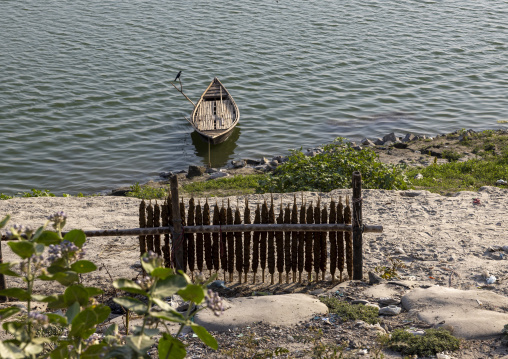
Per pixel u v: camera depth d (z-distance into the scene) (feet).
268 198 40.29
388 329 17.67
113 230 22.86
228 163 75.15
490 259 25.23
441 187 46.68
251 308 19.08
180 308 20.10
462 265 24.54
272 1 169.37
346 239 23.16
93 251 29.37
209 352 16.08
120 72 108.68
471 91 104.17
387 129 86.33
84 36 130.52
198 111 86.79
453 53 126.62
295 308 19.04
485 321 17.10
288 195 40.86
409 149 72.79
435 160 61.26
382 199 37.55
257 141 82.64
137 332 7.96
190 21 145.28
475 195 37.60
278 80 107.24
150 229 22.95
